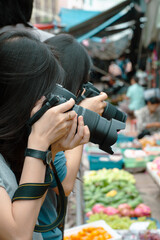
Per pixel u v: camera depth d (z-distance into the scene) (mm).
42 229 1116
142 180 5191
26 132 1016
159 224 3275
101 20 6895
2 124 986
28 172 940
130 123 8820
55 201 1580
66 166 1426
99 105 1390
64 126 980
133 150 5738
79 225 2688
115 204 3863
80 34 7055
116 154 5449
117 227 3000
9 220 883
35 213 923
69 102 982
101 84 15133
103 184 4285
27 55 992
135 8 8570
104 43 12070
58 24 6871
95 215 3287
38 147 954
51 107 984
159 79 10008
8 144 1038
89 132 1071
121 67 13820
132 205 3791
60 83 1079
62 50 1512
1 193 913
